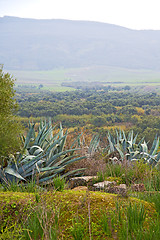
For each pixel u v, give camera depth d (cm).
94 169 624
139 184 485
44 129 627
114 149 827
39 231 316
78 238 300
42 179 537
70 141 797
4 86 555
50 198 389
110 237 304
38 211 344
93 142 810
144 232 301
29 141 603
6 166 570
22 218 346
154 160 704
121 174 581
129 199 379
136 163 611
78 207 363
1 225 340
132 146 788
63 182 448
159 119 5603
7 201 380
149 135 4462
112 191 463
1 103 533
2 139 506
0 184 491
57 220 333
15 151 548
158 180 503
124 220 324
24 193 425
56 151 645
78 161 650
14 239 301
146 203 383
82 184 538
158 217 346
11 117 558
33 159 549
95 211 352
